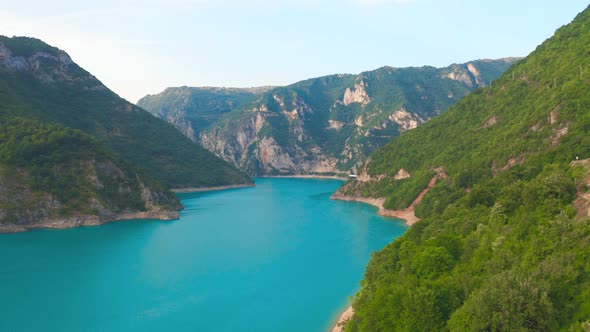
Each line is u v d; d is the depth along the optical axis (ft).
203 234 488.44
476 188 313.12
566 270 136.36
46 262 368.27
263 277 326.44
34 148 561.02
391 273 227.40
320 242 437.58
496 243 184.85
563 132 376.89
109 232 499.51
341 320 245.04
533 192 211.61
